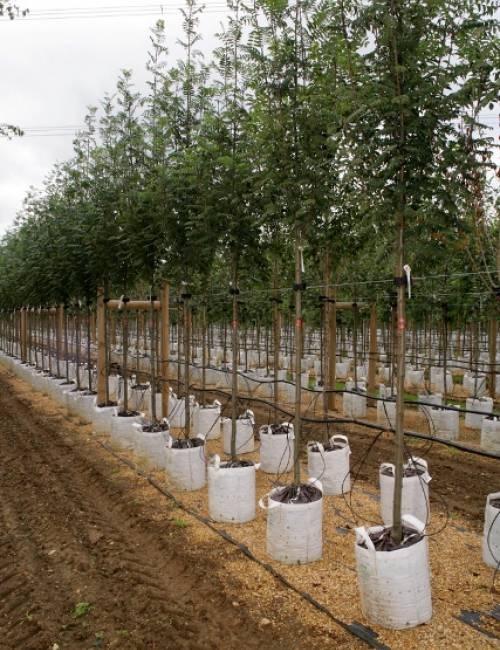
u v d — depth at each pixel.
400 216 3.61
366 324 17.20
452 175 3.55
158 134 6.56
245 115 5.34
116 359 17.80
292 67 4.49
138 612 3.93
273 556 4.51
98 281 9.73
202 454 6.45
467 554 4.57
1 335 32.06
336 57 4.29
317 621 3.65
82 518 5.78
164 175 6.23
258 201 5.36
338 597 3.90
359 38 3.74
